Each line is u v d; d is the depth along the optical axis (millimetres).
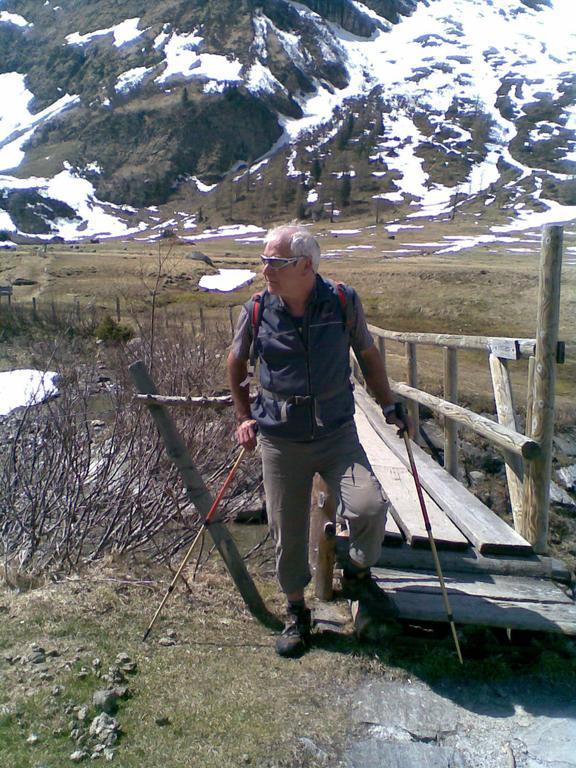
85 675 3242
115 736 2895
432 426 11633
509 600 3771
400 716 3127
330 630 3768
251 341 3482
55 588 4043
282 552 3562
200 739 2916
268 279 3256
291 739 2943
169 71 190125
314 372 3332
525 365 16984
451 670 3428
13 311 21656
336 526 4207
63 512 5449
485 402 13367
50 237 121625
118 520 5539
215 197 143000
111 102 181500
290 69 192875
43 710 3023
